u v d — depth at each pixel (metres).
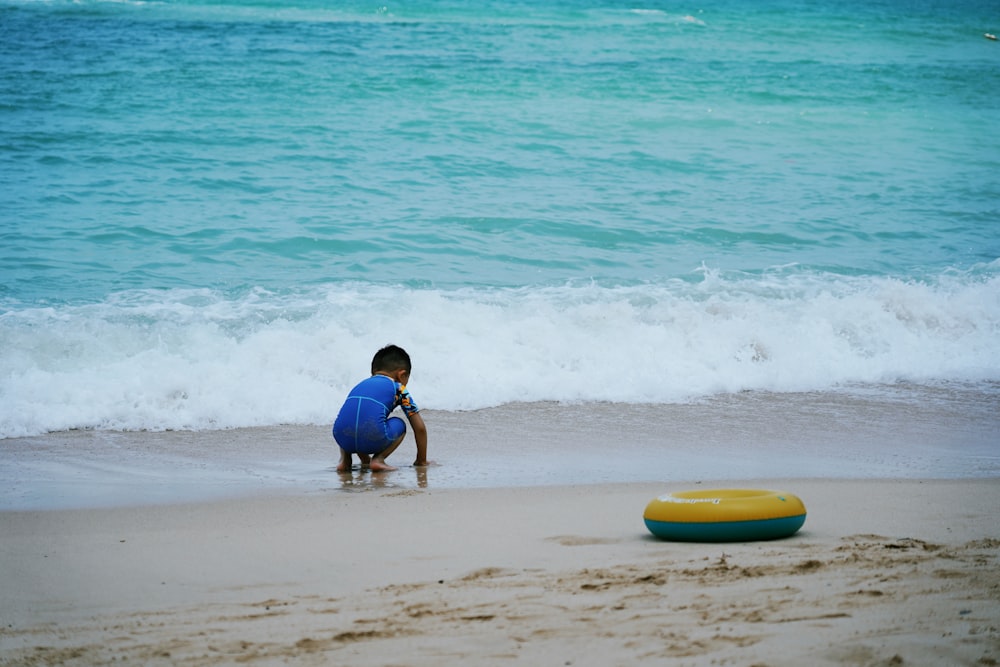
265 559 6.89
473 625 5.27
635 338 15.79
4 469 10.44
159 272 18.48
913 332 17.12
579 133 32.78
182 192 24.30
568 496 9.05
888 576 5.99
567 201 24.98
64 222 21.47
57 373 13.43
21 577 6.52
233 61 41.00
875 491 9.10
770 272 20.03
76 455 11.09
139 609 5.78
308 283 18.02
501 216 23.17
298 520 8.15
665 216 24.20
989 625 5.06
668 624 5.18
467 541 7.32
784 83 44.62
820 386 14.77
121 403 12.83
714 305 17.30
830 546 6.88
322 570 6.57
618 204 25.03
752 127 35.69
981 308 17.91
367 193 24.84
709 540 7.10
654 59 48.59
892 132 36.16
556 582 6.08
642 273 19.61
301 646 5.04
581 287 18.25
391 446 10.38
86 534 7.74
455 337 15.24
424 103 35.69
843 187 28.22
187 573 6.57
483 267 19.56
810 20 68.31
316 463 10.84
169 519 8.26
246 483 9.82
